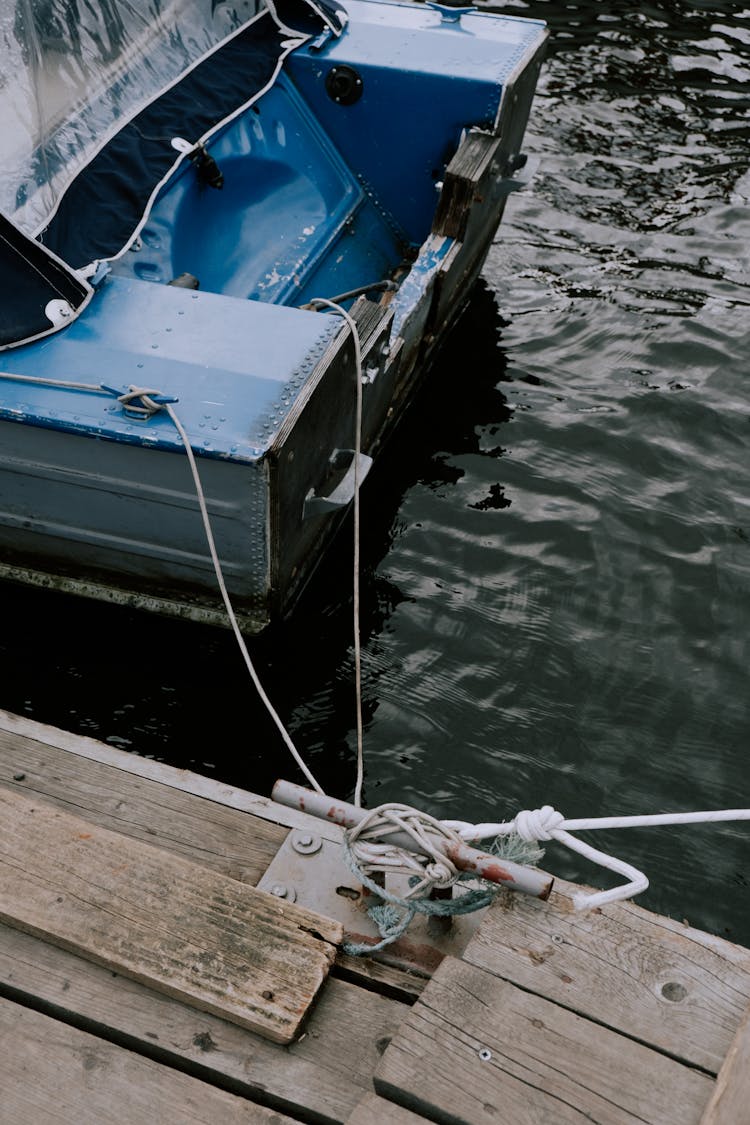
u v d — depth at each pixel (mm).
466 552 5305
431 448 5953
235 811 2635
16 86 4773
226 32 6273
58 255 4590
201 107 5742
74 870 2338
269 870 2477
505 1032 1988
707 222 8008
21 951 2248
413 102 6305
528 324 6992
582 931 2170
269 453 3682
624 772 4312
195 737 4328
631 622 4965
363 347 4426
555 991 2070
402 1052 1959
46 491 4160
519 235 7805
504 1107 1887
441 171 6547
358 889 2434
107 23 5395
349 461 4414
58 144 4922
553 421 6195
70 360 4066
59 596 4723
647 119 9180
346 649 4727
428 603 5004
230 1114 1994
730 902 3920
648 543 5391
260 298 5730
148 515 4090
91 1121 1981
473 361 6645
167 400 3854
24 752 2764
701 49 10297
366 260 6535
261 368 4016
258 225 6016
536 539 5395
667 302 7203
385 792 4191
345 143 6609
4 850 2375
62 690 4445
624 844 4078
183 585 4383
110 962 2182
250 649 4668
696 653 4828
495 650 4793
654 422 6207
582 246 7730
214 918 2258
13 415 3854
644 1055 1956
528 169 6680
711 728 4500
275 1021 2084
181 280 4879
